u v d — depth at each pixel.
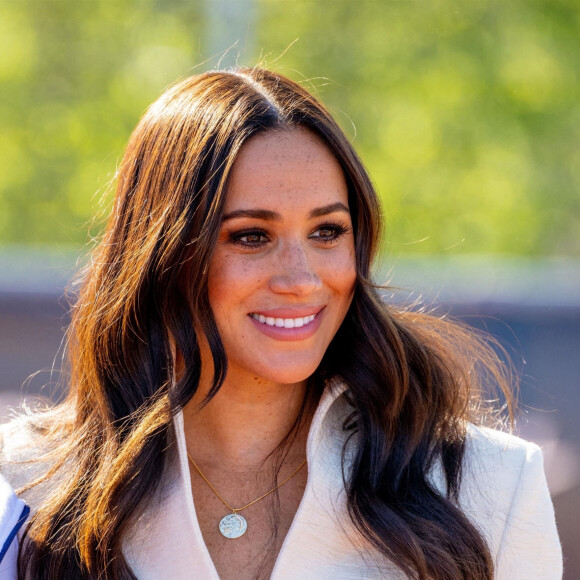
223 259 8.36
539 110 47.84
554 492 15.98
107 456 8.76
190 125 8.46
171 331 8.68
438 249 47.66
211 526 8.84
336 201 8.48
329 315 8.66
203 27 43.31
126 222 8.98
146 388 8.88
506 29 47.66
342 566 8.67
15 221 49.78
